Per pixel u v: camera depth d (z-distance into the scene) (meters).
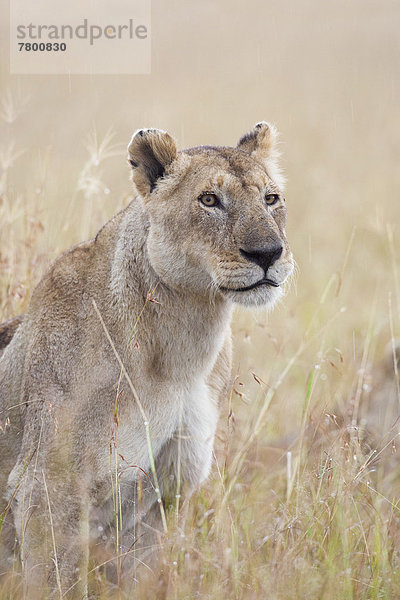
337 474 9.29
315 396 13.27
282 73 44.22
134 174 8.88
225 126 33.03
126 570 9.05
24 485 8.42
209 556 8.40
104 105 34.28
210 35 51.25
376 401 12.60
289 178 28.91
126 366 8.55
